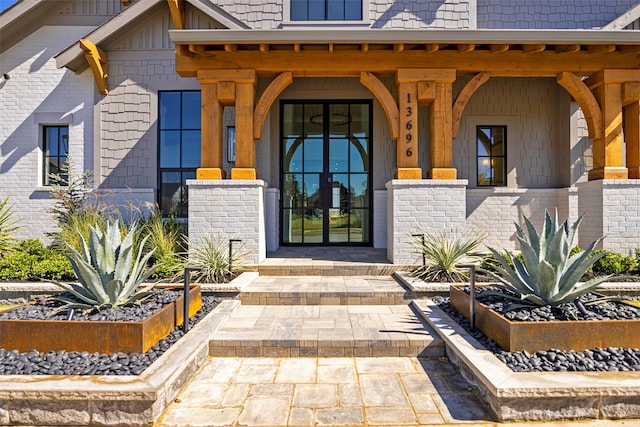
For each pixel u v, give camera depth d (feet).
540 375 8.83
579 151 25.04
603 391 8.30
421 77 20.02
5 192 25.93
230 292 16.25
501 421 8.35
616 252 19.56
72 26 26.66
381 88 20.38
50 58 26.32
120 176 25.81
